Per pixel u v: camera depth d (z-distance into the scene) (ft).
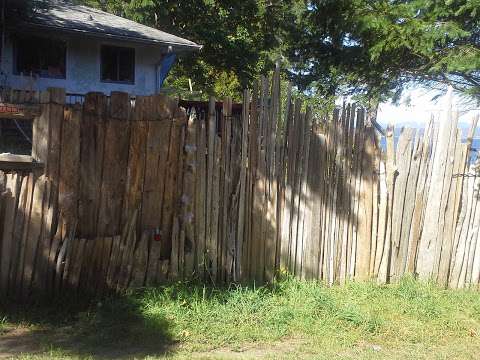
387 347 17.71
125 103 19.57
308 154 22.24
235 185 21.40
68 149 18.88
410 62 40.42
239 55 78.28
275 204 21.76
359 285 22.48
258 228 21.63
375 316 19.70
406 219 23.35
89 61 57.31
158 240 20.16
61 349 16.02
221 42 76.95
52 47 55.57
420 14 36.94
